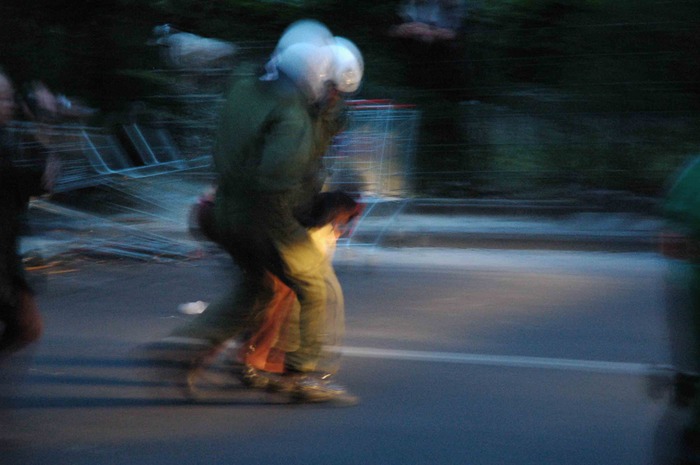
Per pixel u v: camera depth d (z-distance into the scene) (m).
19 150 6.11
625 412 6.86
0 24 16.64
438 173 14.93
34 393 7.18
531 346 8.68
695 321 4.47
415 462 5.93
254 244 6.42
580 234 13.39
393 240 13.49
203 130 13.81
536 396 7.23
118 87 15.71
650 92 14.75
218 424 6.50
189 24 17.30
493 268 12.27
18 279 6.29
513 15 15.55
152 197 13.29
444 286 11.23
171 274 11.88
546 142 14.94
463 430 6.48
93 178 13.02
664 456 4.86
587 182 14.72
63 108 13.44
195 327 6.73
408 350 8.53
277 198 6.35
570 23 15.30
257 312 6.79
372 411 6.84
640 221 13.96
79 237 12.95
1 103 6.07
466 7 15.75
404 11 16.05
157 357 6.72
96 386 7.36
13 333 6.39
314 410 6.81
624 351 8.50
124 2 16.53
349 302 10.46
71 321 9.59
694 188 4.43
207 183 13.36
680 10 14.64
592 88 14.94
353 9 16.56
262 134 6.30
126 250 12.76
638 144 14.67
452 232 13.57
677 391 4.62
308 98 6.38
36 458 5.91
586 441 6.30
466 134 15.05
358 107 13.02
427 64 15.91
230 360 7.17
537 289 11.07
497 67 15.71
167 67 15.12
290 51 6.35
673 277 4.54
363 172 13.02
